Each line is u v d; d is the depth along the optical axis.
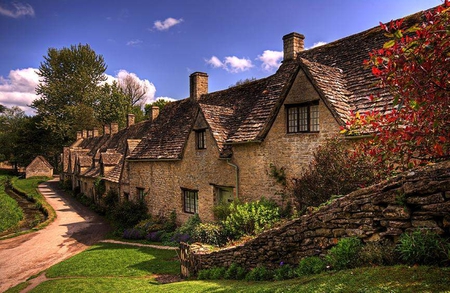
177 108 22.41
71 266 12.90
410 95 3.62
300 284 4.57
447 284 3.19
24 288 11.14
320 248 5.54
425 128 3.94
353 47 12.12
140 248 14.95
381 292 3.40
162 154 18.20
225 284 6.67
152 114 29.41
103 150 37.00
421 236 3.99
